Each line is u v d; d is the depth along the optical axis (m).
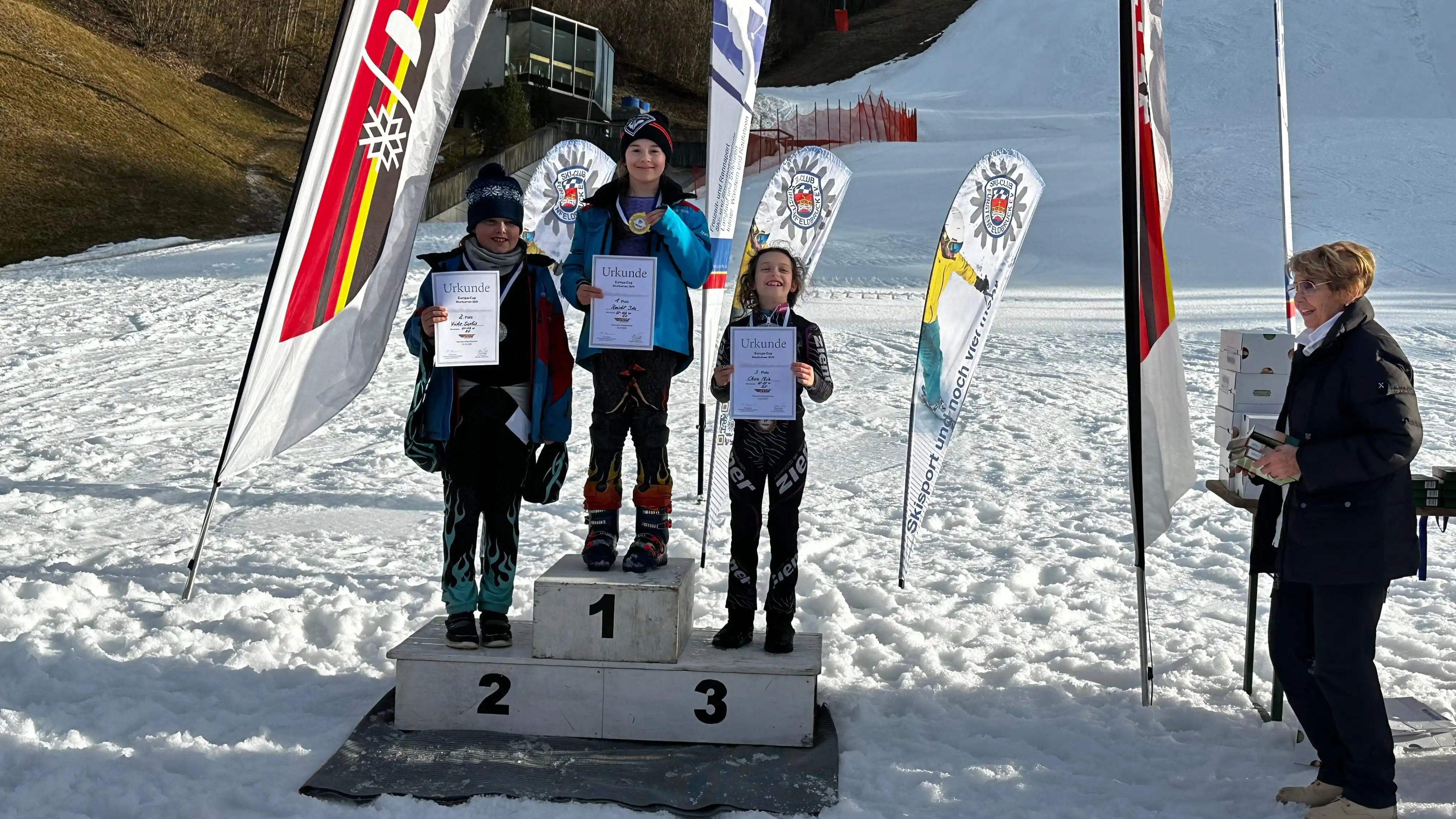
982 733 4.14
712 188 6.64
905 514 5.89
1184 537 7.00
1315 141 40.66
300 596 5.61
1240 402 4.29
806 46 74.94
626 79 61.94
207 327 16.67
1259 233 30.19
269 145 42.53
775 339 4.07
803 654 4.09
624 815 3.43
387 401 11.86
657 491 4.20
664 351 4.14
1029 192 5.66
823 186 6.57
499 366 4.18
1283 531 3.47
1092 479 8.69
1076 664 4.80
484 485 4.19
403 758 3.76
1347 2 64.00
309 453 9.41
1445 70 57.97
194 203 35.44
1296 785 3.70
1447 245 28.47
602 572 4.13
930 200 34.84
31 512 7.23
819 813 3.48
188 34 47.97
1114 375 13.84
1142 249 4.15
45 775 3.60
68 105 37.47
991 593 5.78
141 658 4.66
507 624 4.12
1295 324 11.67
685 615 4.13
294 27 51.25
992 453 9.63
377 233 5.24
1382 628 5.24
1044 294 22.33
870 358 14.93
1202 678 4.66
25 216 31.61
